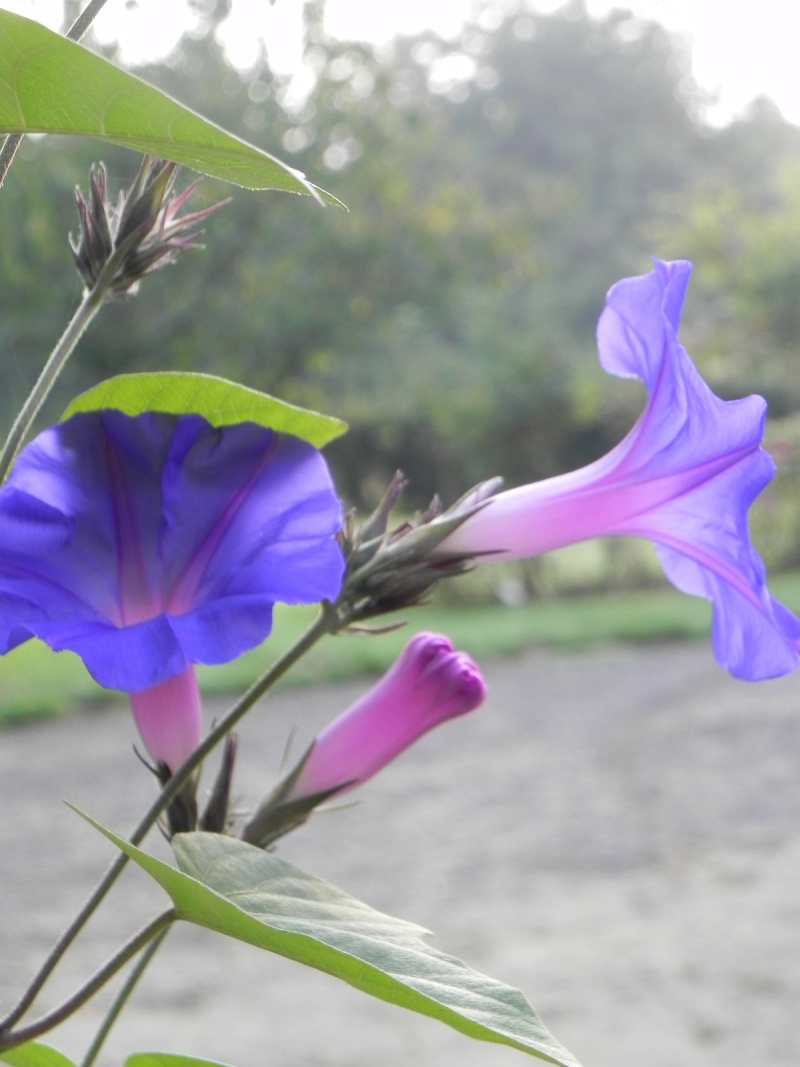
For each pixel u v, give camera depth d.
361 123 16.81
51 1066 1.32
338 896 1.24
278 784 1.61
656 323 1.46
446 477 19.69
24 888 7.21
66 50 0.94
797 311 22.95
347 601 1.43
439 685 1.63
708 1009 5.61
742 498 1.43
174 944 6.59
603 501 1.53
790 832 7.96
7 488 1.17
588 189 48.69
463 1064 5.27
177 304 15.62
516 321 20.78
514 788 9.21
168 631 1.07
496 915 6.77
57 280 13.14
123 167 12.74
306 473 1.21
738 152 55.12
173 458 1.23
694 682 12.65
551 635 15.18
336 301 16.72
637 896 7.02
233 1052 5.30
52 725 11.34
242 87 16.92
